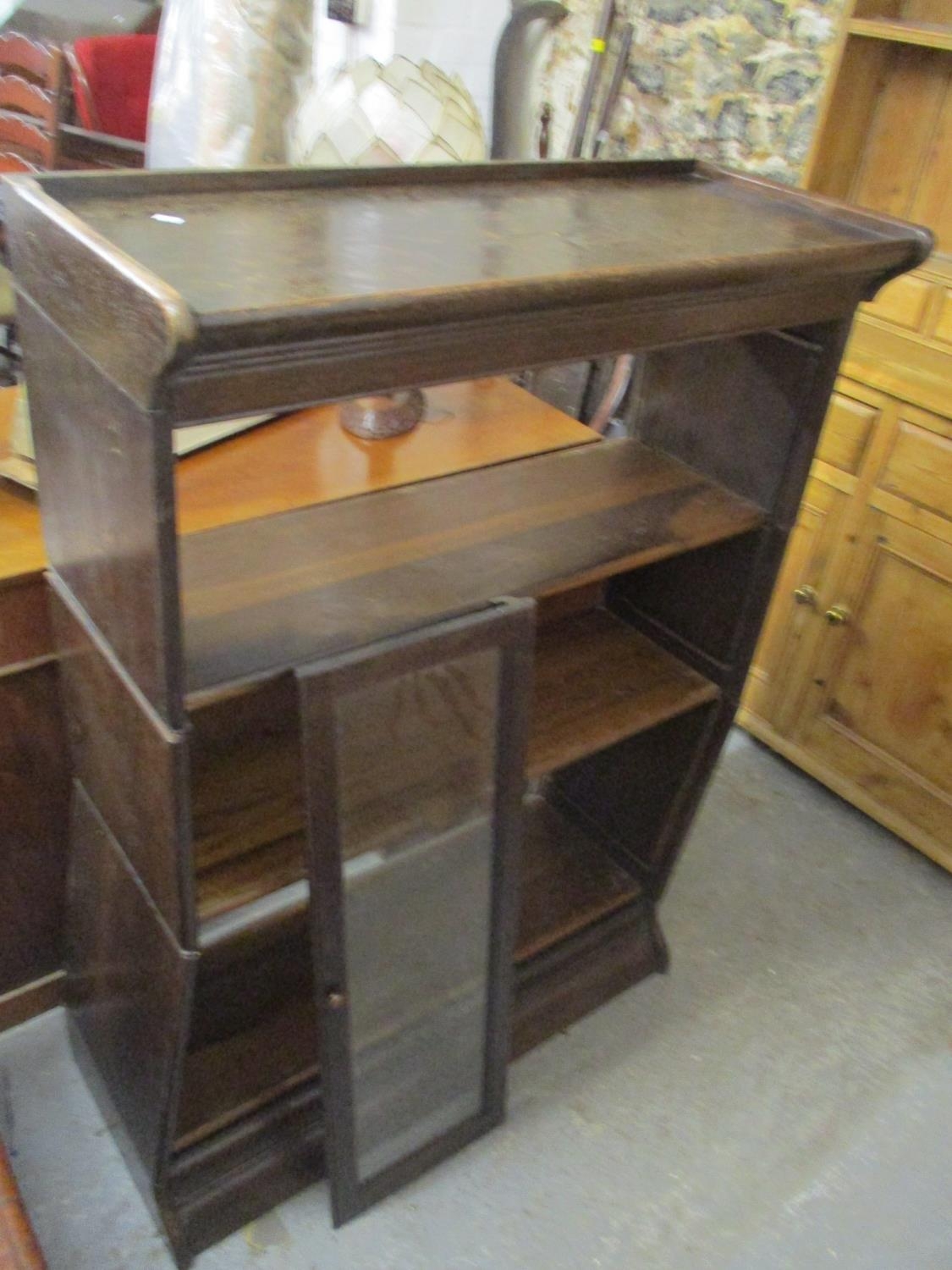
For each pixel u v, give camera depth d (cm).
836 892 211
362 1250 143
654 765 177
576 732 149
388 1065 142
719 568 155
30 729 139
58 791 147
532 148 265
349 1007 130
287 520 135
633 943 184
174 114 211
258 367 85
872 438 199
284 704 143
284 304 81
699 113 227
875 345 194
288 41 202
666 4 223
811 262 116
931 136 184
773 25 207
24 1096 157
